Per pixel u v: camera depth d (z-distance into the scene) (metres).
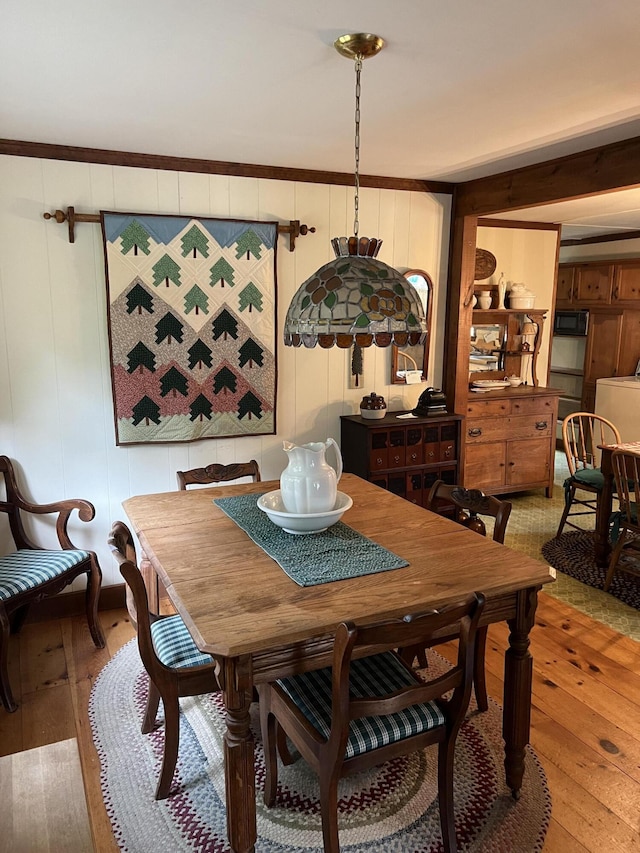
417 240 3.92
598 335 6.65
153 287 3.20
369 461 3.67
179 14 1.60
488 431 4.83
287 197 3.49
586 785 2.08
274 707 1.86
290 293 3.59
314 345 1.74
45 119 2.53
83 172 3.02
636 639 3.02
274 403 3.61
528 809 1.97
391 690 1.78
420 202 3.88
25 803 1.39
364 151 3.06
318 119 2.53
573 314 6.86
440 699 1.77
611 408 5.98
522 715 1.96
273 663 1.57
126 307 3.16
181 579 1.82
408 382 4.06
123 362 3.20
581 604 3.38
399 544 2.11
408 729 1.67
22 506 3.04
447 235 4.02
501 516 2.30
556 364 7.34
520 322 5.33
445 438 3.92
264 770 2.15
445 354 4.18
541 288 5.37
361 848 1.83
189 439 3.41
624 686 2.64
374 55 1.86
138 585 1.76
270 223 3.41
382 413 3.78
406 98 2.25
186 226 3.22
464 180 3.81
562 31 1.71
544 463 5.15
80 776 1.48
